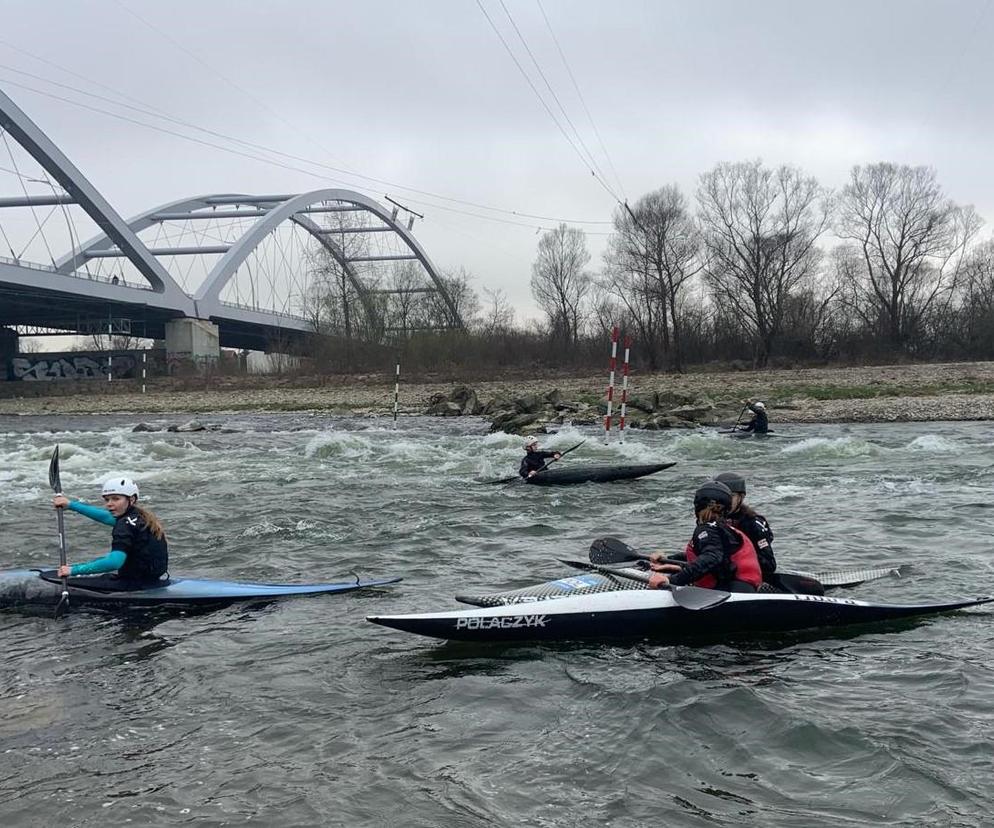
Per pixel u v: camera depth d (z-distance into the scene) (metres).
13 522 11.05
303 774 4.12
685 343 62.03
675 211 56.19
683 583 6.27
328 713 4.86
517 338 64.38
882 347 61.38
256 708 4.95
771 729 4.54
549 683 5.30
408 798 3.88
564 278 73.25
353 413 35.56
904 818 3.63
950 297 66.56
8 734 4.62
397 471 16.30
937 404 28.61
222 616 6.82
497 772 4.12
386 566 8.52
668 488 13.45
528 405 30.95
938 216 62.50
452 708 4.93
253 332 91.25
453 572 8.21
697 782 4.01
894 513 10.66
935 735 4.39
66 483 15.13
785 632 6.23
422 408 35.62
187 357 71.88
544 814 3.72
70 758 4.32
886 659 5.57
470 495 12.99
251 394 49.44
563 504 12.10
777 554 8.68
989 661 5.44
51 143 58.25
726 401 31.30
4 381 69.81
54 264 68.31
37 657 5.89
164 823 3.69
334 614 6.84
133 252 67.94
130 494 7.20
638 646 5.97
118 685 5.34
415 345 61.97
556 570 8.22
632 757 4.26
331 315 68.00
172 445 21.84
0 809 3.83
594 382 46.22
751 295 57.75
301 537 9.97
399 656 5.83
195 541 9.82
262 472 16.33
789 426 25.17
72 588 7.12
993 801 3.75
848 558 8.44
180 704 5.02
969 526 9.72
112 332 77.44
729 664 5.57
